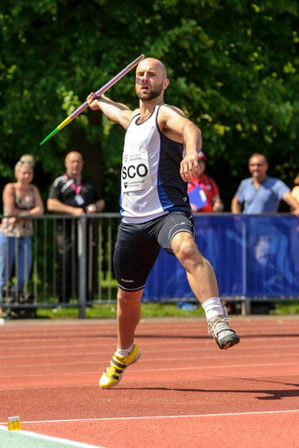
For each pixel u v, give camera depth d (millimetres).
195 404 11883
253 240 26906
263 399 12227
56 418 10945
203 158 27438
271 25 36250
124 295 13062
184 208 12375
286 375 14789
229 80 34562
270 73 37375
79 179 27312
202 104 32312
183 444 9328
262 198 27062
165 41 31781
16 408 11742
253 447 9172
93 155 36000
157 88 12312
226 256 26781
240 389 13203
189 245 11695
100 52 32875
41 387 13734
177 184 12359
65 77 32188
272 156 38906
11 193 26406
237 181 38875
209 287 11539
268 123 35688
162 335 22062
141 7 33375
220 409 11453
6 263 26297
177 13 33281
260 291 26984
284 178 39531
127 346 13398
